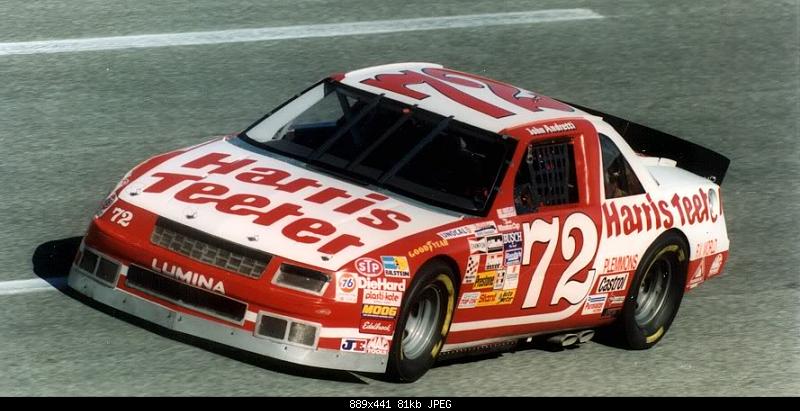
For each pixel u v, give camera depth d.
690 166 29.62
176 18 45.12
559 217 23.69
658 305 26.23
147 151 34.06
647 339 25.75
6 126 34.75
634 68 44.94
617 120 30.33
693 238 26.70
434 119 24.09
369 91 24.95
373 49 43.62
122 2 46.28
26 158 32.72
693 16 51.50
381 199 22.33
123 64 40.31
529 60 44.44
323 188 22.45
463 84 26.09
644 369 24.47
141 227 21.16
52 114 35.97
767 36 49.94
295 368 21.56
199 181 22.31
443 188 22.89
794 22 51.97
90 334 22.20
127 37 42.75
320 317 19.91
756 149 39.56
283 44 43.38
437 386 21.81
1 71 38.69
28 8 44.75
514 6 50.47
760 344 26.41
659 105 41.94
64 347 21.56
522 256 22.88
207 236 20.56
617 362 24.72
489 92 25.84
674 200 26.48
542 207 23.53
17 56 40.03
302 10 47.41
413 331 21.52
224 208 21.25
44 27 42.94
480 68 43.03
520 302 23.16
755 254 32.09
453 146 23.59
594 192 24.53
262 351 19.97
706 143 39.41
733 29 50.34
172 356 21.52
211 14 45.94
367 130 24.09
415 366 21.36
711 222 27.56
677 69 45.41
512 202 23.03
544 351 24.92
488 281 22.31
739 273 30.73
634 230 25.14
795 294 29.62
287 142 24.27
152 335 22.39
